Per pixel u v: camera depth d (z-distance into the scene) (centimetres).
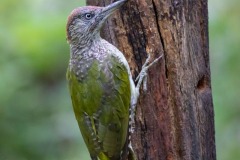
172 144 1298
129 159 1299
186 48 1294
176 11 1282
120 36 1310
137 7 1289
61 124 1955
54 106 2000
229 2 1889
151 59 1295
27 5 2159
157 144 1303
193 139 1305
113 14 1309
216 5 1894
